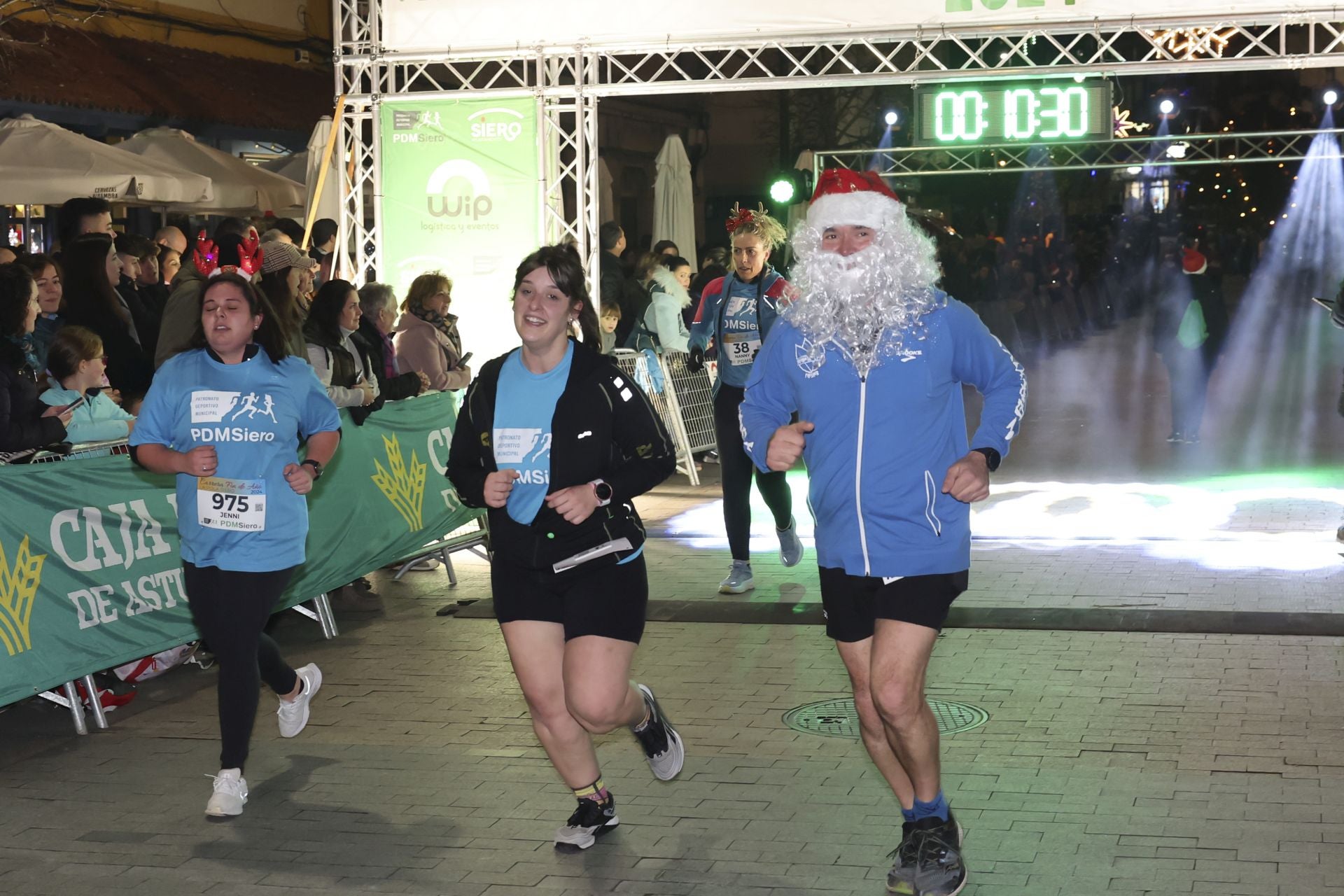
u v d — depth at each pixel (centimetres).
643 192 2758
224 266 781
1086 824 498
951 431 433
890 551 425
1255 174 3391
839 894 450
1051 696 644
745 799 532
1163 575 870
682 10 1179
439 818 523
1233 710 617
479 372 486
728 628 783
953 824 444
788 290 444
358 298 842
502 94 1223
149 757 598
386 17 1224
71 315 859
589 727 470
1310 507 1080
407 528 872
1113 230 3353
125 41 1745
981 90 1245
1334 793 518
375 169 1252
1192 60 1138
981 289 2545
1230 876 452
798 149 2750
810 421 434
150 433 530
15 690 600
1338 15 1103
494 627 805
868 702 446
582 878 468
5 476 611
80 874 479
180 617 696
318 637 788
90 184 1205
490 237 1238
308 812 531
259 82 1938
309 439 551
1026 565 912
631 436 469
